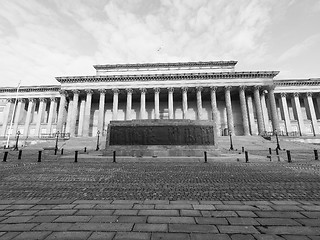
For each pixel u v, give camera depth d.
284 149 33.31
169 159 19.27
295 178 9.95
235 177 10.30
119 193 7.16
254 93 55.97
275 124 53.12
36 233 3.85
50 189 7.77
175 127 23.47
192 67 63.06
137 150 22.86
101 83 58.34
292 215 4.84
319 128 61.50
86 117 56.22
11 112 65.12
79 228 4.10
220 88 57.56
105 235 3.79
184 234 3.85
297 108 60.38
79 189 7.76
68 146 41.31
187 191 7.44
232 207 5.48
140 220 4.55
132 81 58.16
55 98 65.69
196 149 22.75
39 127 62.78
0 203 5.84
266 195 6.84
